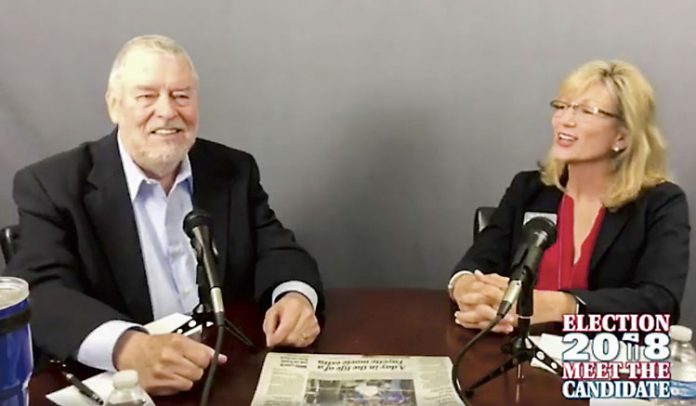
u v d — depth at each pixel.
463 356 1.49
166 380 1.37
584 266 1.97
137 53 1.83
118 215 1.84
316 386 1.39
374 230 2.62
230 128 2.54
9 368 1.12
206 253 1.42
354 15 2.44
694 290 2.54
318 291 1.85
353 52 2.47
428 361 1.52
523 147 2.50
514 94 2.47
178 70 1.84
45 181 1.81
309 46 2.47
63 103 2.54
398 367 1.48
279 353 1.56
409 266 2.64
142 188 1.90
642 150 1.95
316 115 2.52
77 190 1.81
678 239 1.91
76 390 1.37
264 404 1.31
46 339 1.50
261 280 1.89
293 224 2.62
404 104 2.50
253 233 2.04
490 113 2.49
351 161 2.56
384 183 2.57
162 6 2.46
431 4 2.42
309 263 1.94
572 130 1.95
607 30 2.40
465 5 2.41
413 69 2.47
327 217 2.61
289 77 2.49
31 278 1.65
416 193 2.57
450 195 2.57
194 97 1.88
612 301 1.74
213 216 1.96
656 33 2.39
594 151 1.95
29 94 2.54
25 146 2.57
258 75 2.50
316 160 2.56
